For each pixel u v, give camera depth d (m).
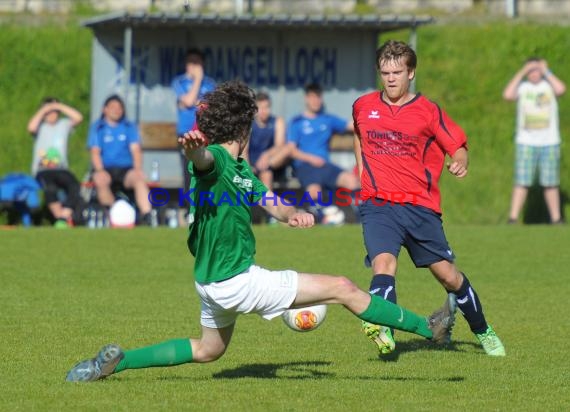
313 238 46.66
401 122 23.11
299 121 52.62
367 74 57.44
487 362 23.33
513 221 55.53
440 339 24.14
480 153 63.97
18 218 53.28
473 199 60.56
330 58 57.12
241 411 18.23
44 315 28.47
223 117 19.00
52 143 52.22
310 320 22.05
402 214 23.05
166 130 55.16
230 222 18.62
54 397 19.08
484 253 42.84
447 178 61.66
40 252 41.22
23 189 51.59
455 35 72.12
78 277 35.44
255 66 56.47
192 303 30.75
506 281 36.03
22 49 66.38
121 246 43.12
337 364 22.91
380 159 23.36
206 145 18.84
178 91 51.81
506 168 62.88
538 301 32.06
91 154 50.97
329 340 25.84
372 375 21.77
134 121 55.06
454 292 23.78
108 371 20.17
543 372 22.19
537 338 26.41
